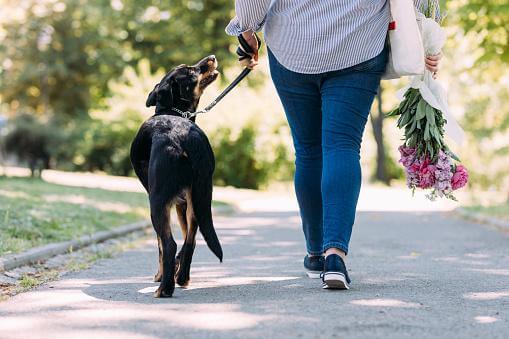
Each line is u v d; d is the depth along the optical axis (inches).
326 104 213.2
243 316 174.7
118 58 1411.2
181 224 235.0
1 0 1277.1
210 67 245.0
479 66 653.9
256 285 227.1
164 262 205.0
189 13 1434.5
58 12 1315.2
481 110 1226.0
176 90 238.5
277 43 216.2
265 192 1035.9
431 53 222.7
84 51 1363.2
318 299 196.1
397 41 211.8
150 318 173.9
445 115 221.0
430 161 223.8
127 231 427.2
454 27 644.1
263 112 1099.9
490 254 335.3
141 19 1469.0
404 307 185.2
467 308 186.7
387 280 237.1
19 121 773.3
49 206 452.1
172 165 207.6
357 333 156.8
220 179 1102.4
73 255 318.3
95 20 1370.6
